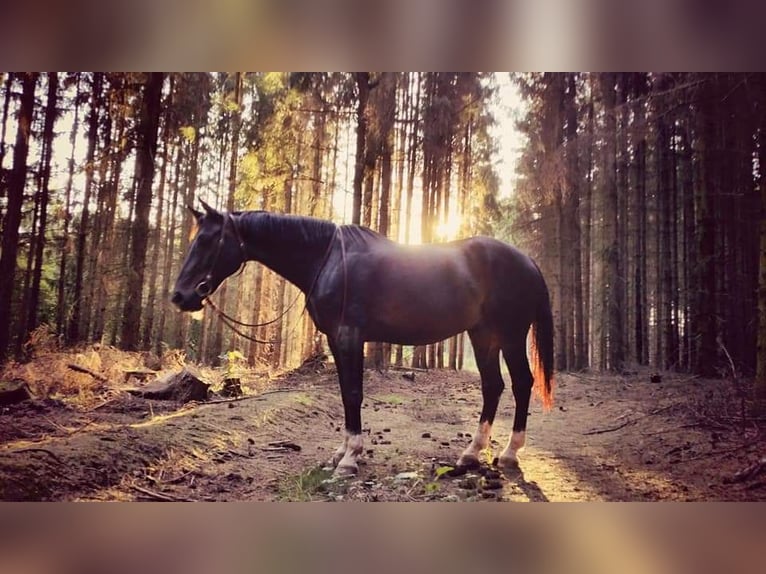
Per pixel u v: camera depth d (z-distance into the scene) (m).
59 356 5.64
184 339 10.69
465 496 2.76
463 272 3.50
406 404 6.29
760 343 4.27
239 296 11.85
